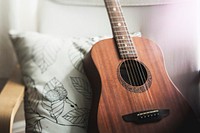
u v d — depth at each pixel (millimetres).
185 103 870
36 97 876
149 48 933
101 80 832
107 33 1077
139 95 841
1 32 1148
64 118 851
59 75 903
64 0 1061
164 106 846
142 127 799
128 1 1075
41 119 844
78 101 878
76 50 958
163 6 1090
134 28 1089
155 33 1095
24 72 931
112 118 790
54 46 952
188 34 1073
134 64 892
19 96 851
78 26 1071
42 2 1058
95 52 874
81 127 855
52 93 874
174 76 1067
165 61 1076
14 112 791
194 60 1069
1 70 1209
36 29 1129
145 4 1083
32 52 937
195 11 1074
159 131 808
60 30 1062
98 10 1078
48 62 920
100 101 804
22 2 1145
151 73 894
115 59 878
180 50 1075
